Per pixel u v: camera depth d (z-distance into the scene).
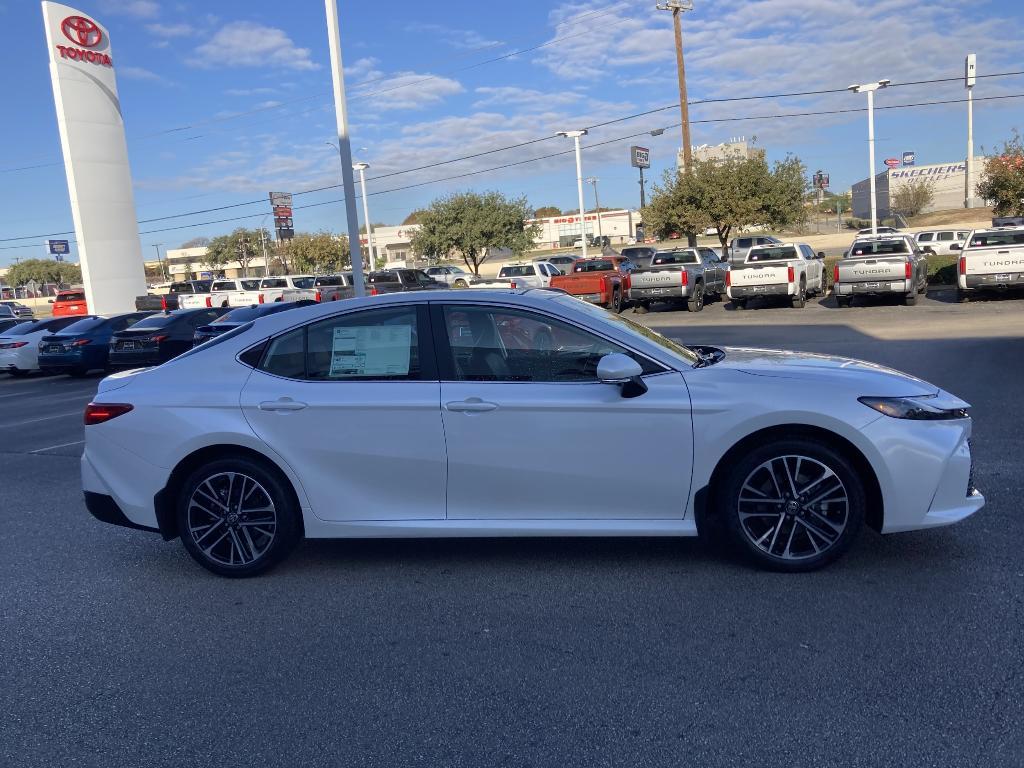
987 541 4.89
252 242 97.75
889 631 3.82
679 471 4.43
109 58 34.31
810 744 2.99
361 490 4.70
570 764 2.96
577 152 41.28
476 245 49.22
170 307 33.34
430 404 4.56
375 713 3.38
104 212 34.12
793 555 4.50
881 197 83.94
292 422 4.69
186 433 4.77
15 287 112.88
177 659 3.98
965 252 20.38
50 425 12.21
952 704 3.21
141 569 5.29
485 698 3.46
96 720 3.44
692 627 3.98
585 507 4.55
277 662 3.88
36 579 5.19
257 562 4.90
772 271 22.92
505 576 4.79
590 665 3.68
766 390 4.35
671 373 4.47
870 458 4.25
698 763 2.92
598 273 26.08
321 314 4.85
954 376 10.71
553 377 4.56
